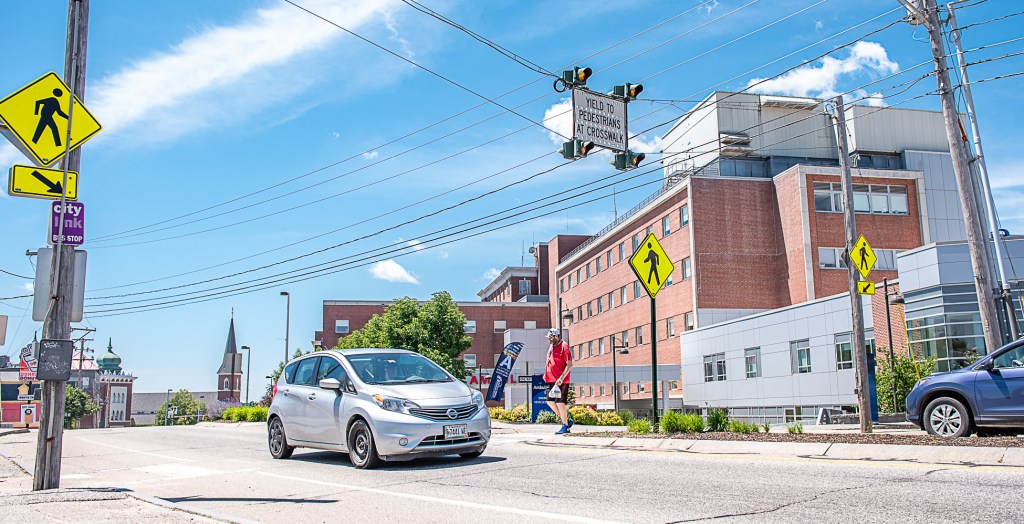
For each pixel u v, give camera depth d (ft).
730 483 27.09
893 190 160.25
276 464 38.34
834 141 170.50
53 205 27.09
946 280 95.30
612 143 55.57
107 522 20.44
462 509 23.43
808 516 20.95
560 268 254.06
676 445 39.52
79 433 87.76
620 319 202.49
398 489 28.02
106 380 409.90
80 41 27.94
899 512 21.12
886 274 155.84
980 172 68.90
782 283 160.45
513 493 26.21
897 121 169.48
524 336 172.04
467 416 34.91
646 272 47.21
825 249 153.28
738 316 159.84
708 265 160.86
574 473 30.89
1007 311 57.26
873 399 65.46
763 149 168.14
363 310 255.09
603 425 73.41
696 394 156.97
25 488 30.53
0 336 79.97
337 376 37.52
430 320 191.21
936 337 95.91
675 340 169.99
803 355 125.18
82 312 27.58
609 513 22.12
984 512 20.72
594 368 150.92
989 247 65.05
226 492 28.73
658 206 180.65
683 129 183.11
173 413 389.19
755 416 136.87
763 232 163.43
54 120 27.04
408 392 34.73
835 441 36.83
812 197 154.71
